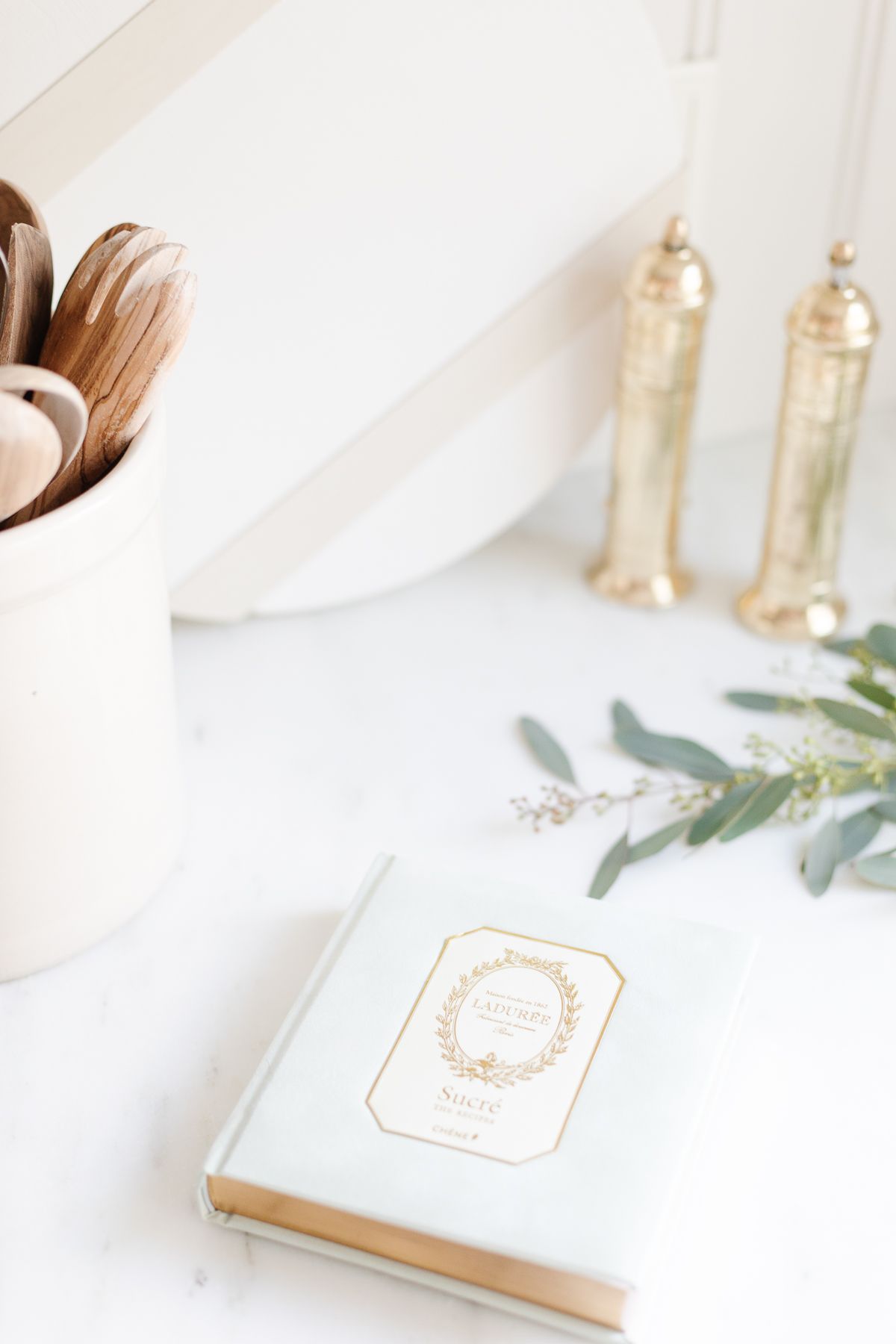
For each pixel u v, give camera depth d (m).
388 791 0.72
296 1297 0.50
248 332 0.73
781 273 0.95
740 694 0.77
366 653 0.81
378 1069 0.53
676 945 0.58
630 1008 0.55
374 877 0.62
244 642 0.82
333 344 0.74
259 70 0.66
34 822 0.56
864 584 0.87
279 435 0.76
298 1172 0.49
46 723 0.53
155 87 0.65
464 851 0.68
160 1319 0.49
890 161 0.93
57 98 0.64
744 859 0.68
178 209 0.68
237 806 0.71
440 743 0.75
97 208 0.67
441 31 0.68
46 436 0.46
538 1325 0.49
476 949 0.58
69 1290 0.50
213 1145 0.53
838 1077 0.58
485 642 0.82
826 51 0.87
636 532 0.83
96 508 0.50
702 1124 0.53
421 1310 0.50
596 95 0.73
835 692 0.79
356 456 0.78
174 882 0.66
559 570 0.88
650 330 0.76
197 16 0.64
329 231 0.71
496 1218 0.48
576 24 0.71
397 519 0.81
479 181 0.73
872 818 0.68
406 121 0.70
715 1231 0.52
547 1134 0.51
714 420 1.00
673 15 0.82
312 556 0.80
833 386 0.74
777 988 0.62
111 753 0.57
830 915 0.65
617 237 0.78
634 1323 0.47
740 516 0.93
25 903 0.58
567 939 0.58
